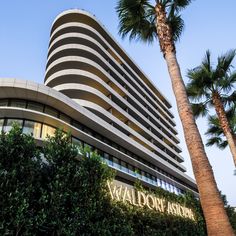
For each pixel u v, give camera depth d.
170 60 9.72
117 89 43.22
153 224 11.91
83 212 7.95
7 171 7.23
